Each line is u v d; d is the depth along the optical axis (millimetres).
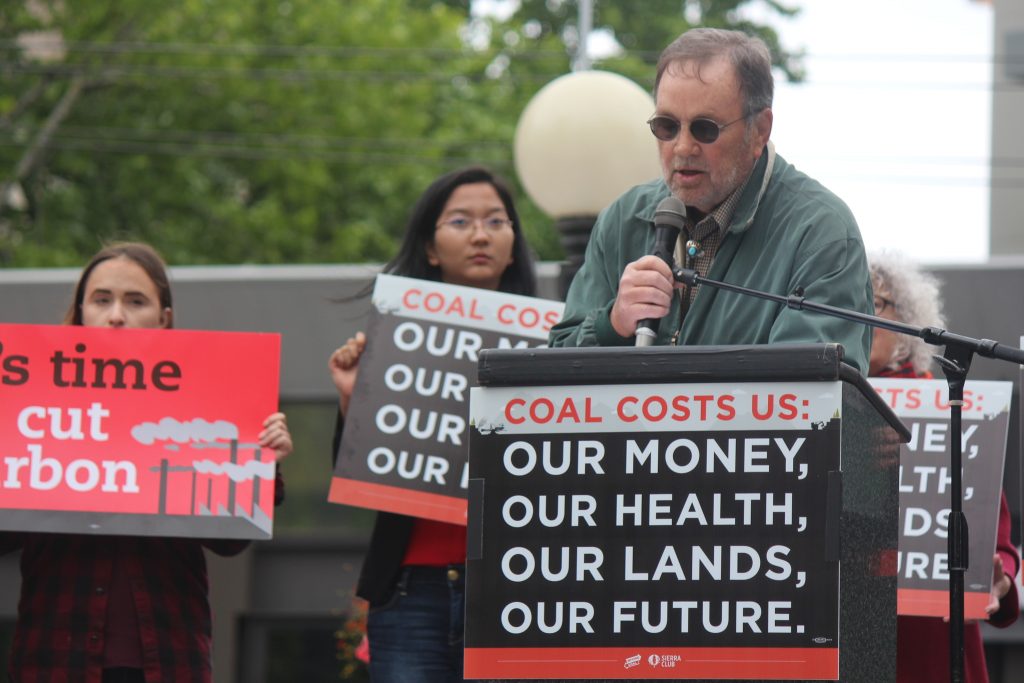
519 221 12375
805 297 7402
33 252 44219
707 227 7801
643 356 6246
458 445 11141
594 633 6207
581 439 6281
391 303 11414
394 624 10977
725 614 6121
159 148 47812
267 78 48156
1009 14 37969
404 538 11070
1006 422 10492
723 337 7629
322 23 49406
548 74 53500
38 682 10375
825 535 6055
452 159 50094
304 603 25188
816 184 7816
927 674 10461
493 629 6270
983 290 22516
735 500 6148
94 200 47938
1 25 48156
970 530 10352
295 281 24547
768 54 7699
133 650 10438
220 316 24500
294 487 25188
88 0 47656
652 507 6211
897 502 7074
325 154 48406
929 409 10562
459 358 11289
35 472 10656
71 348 10844
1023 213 37438
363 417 11234
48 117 48625
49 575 10562
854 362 7188
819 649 6023
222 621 25156
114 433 10742
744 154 7582
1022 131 37344
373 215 49031
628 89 17266
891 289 11359
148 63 47656
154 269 11375
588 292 8289
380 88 49625
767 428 6141
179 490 10656
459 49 51750
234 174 49406
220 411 10797
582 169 16844
